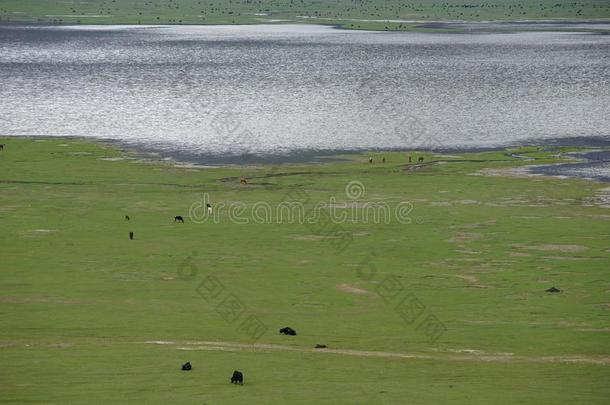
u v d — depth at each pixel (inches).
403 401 2935.5
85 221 6166.3
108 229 5964.6
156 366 3348.9
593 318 4188.0
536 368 3422.7
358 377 3250.5
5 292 4537.4
